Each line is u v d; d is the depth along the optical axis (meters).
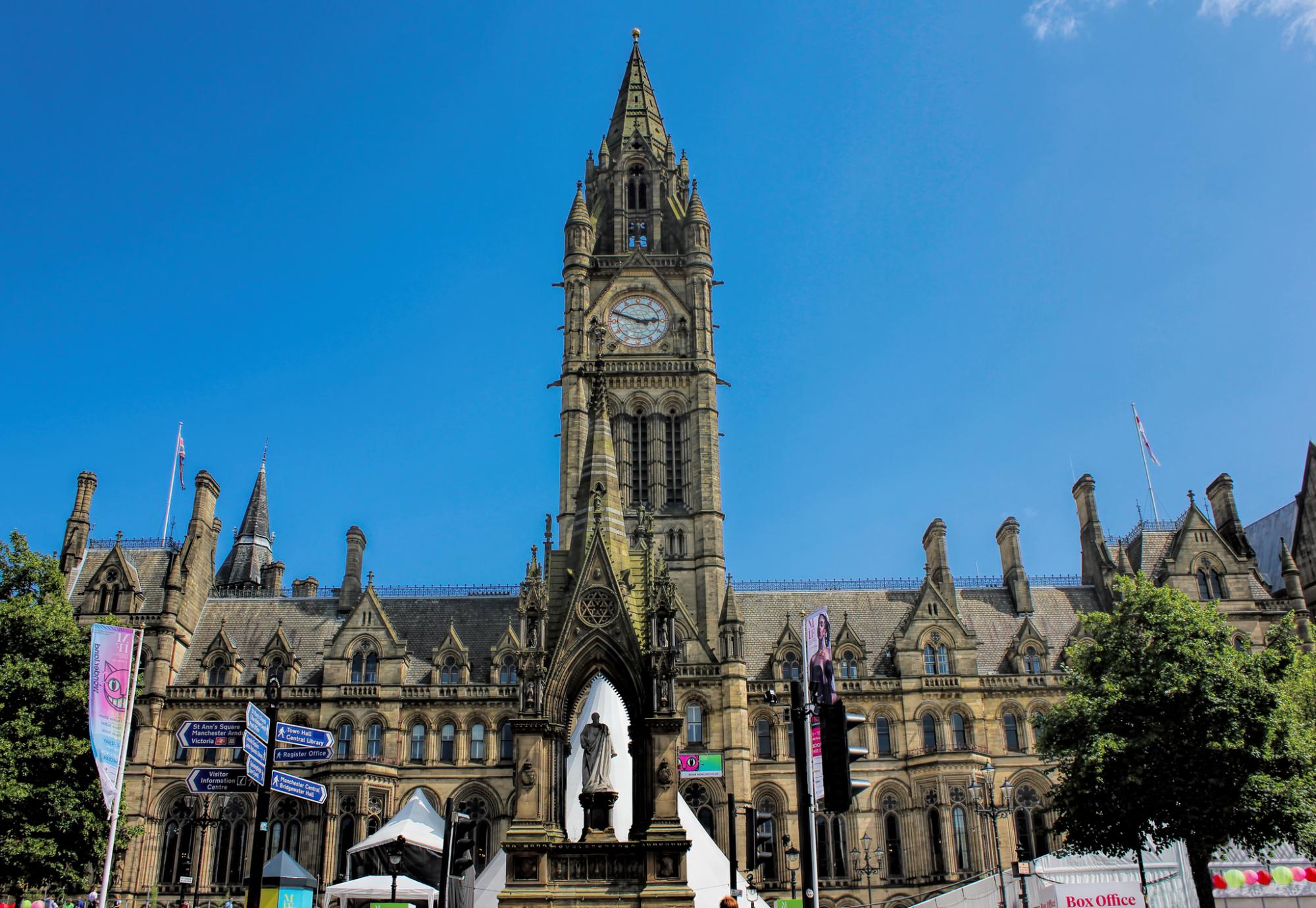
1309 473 102.44
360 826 83.69
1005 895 64.81
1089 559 104.06
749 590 101.12
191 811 75.69
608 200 119.12
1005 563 102.75
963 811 85.56
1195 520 96.94
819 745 32.72
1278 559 107.00
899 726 89.75
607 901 44.34
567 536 99.94
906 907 83.94
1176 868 70.88
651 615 48.75
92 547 101.50
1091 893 62.56
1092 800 60.50
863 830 86.88
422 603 100.44
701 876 57.00
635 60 129.75
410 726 89.25
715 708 87.62
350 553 101.25
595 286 111.75
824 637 32.44
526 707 47.56
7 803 57.88
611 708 54.62
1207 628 61.38
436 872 76.62
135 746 86.81
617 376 105.94
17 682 60.94
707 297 110.00
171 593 92.50
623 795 51.03
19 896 59.88
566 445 103.44
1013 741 89.81
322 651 95.62
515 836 45.31
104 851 61.91
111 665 48.31
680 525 100.12
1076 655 66.19
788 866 85.81
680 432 104.62
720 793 84.62
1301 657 66.56
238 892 83.56
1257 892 70.94
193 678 92.81
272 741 34.88
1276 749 57.56
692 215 112.81
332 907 69.31
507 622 97.94
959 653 92.06
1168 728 58.69
